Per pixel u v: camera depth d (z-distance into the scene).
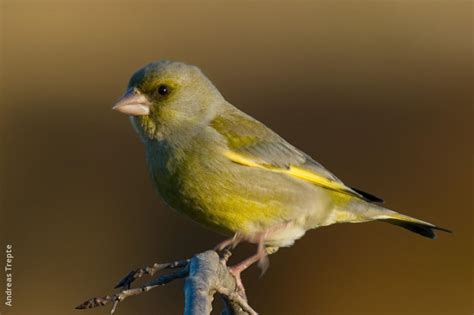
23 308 12.34
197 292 6.08
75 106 14.84
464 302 12.63
